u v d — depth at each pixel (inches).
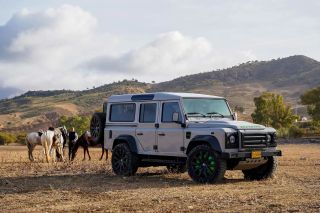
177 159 576.1
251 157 529.3
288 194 451.2
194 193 462.0
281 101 2640.3
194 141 543.5
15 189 510.6
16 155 1176.2
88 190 494.0
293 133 2113.7
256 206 389.7
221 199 424.8
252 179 579.5
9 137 2721.5
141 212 372.2
